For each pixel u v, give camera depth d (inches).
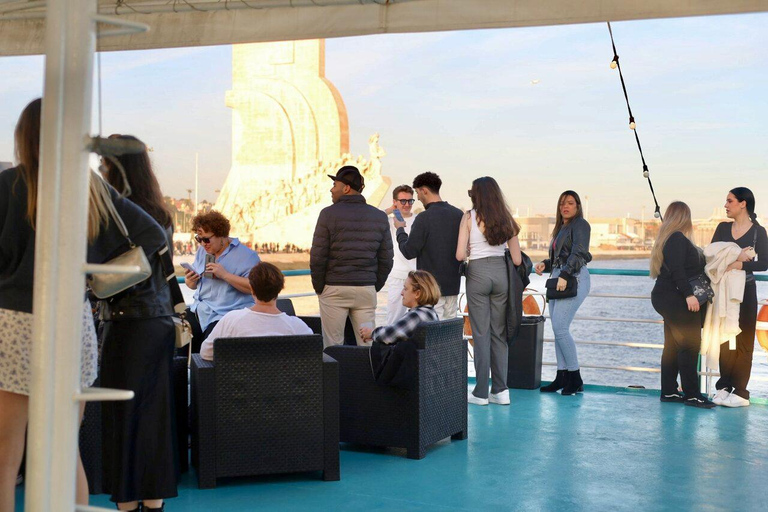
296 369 162.6
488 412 237.8
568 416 232.8
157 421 118.3
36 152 89.5
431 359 187.0
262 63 2534.5
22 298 89.7
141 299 115.6
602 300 2393.0
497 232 236.4
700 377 269.0
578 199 261.7
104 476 119.0
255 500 152.4
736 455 190.5
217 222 200.8
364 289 219.9
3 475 92.5
